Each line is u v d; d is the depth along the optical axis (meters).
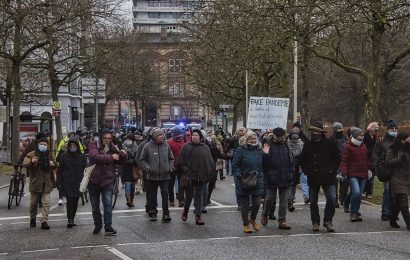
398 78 49.94
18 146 27.80
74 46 31.02
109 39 30.91
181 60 46.91
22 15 23.30
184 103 82.38
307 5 19.59
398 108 55.03
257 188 10.65
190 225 11.57
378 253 8.53
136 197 17.20
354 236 10.10
